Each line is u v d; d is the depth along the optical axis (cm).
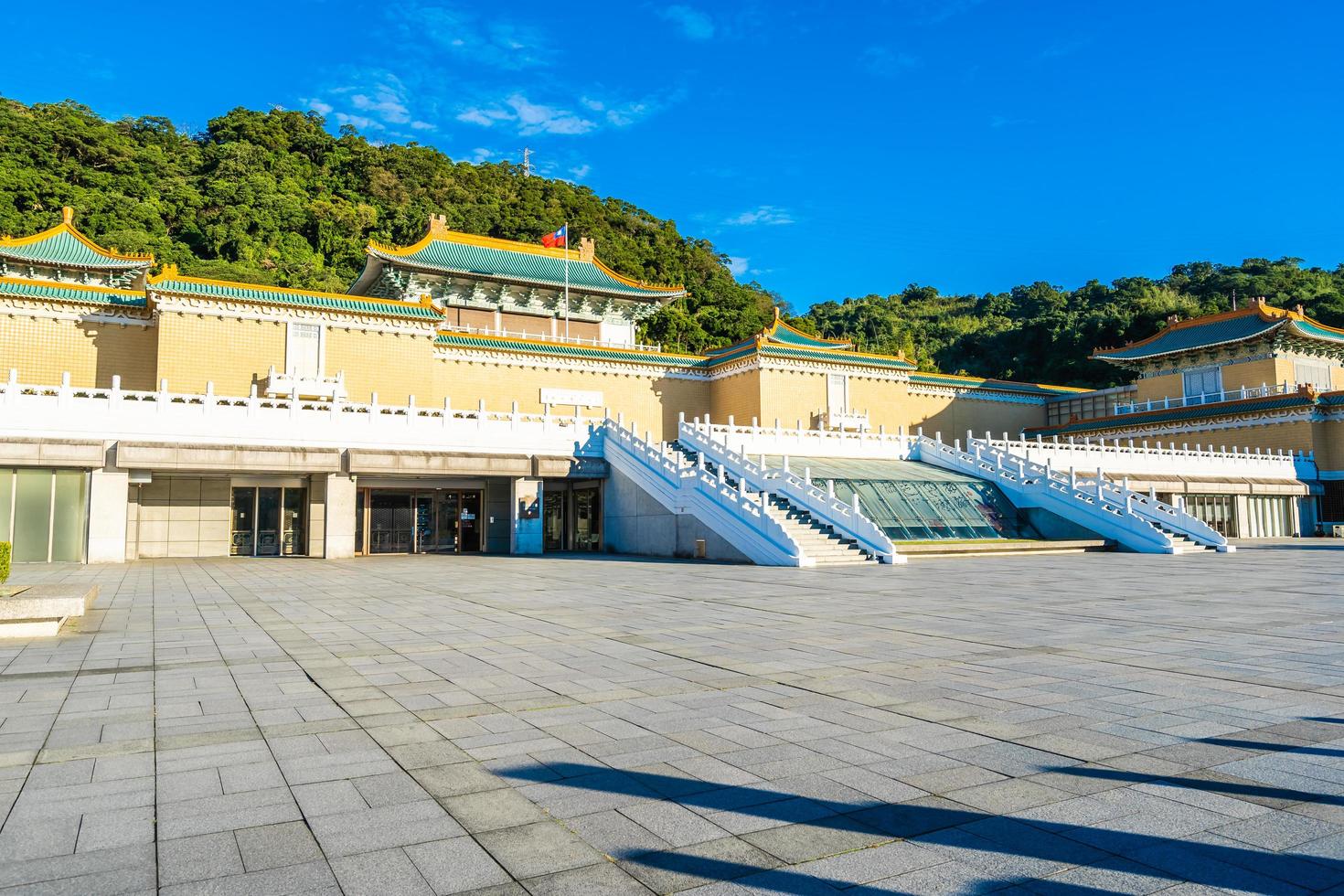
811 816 519
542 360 5094
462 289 5569
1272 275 12794
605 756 644
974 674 955
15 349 3841
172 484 3347
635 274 10181
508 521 3909
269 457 3138
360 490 3656
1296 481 5119
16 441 2759
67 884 427
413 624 1416
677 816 520
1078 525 3525
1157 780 582
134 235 7956
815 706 803
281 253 9325
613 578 2323
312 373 3994
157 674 973
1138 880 429
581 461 3684
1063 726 725
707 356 5694
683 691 872
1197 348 5888
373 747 671
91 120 9925
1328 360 5947
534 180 12606
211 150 10612
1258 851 464
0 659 1069
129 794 561
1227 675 943
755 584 2081
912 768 611
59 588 1438
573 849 471
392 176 11119
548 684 912
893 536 3225
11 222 7594
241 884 428
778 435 4081
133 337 4075
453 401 4828
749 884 428
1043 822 508
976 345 12450
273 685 910
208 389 3100
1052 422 6869
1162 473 4688
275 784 580
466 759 639
